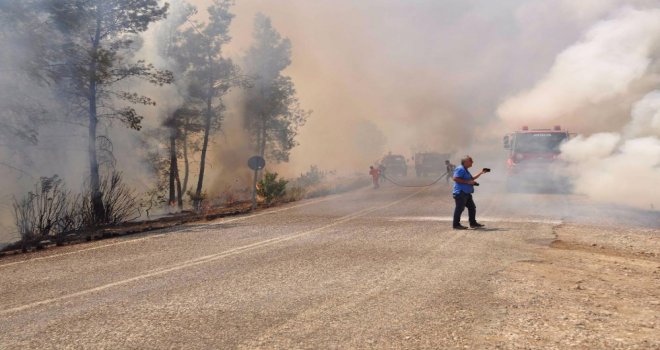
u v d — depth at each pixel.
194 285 6.93
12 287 7.25
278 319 5.34
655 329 5.02
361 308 5.70
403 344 4.58
